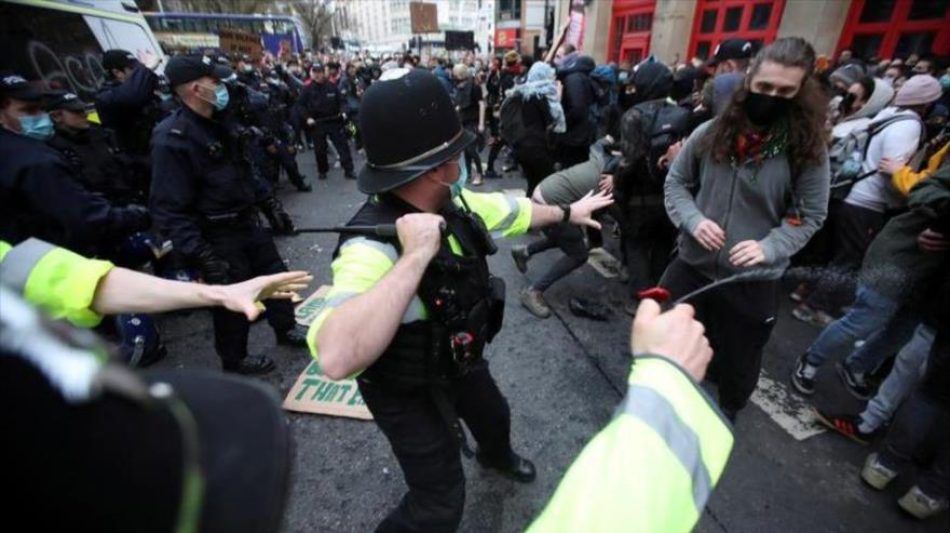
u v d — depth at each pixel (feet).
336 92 21.04
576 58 13.89
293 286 3.27
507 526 5.80
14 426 0.80
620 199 9.90
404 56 34.63
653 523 1.52
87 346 0.88
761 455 6.75
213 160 7.02
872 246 6.84
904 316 6.89
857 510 5.96
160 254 9.20
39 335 0.85
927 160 8.57
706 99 9.05
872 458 6.29
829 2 22.63
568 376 8.44
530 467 6.22
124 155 10.87
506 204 4.68
